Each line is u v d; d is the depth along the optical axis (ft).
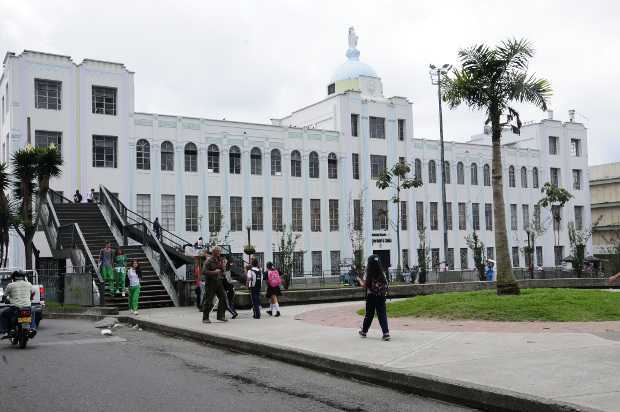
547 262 198.49
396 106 173.17
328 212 159.53
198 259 71.31
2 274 60.70
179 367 35.29
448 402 26.25
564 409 22.00
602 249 228.63
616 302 54.85
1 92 136.77
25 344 43.80
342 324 51.16
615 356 31.55
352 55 189.37
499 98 64.44
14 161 94.84
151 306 75.15
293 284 138.41
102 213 97.96
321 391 28.53
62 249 85.46
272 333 45.83
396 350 35.78
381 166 169.27
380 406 25.55
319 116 172.14
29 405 26.04
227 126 145.28
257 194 148.66
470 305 54.44
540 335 39.99
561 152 207.82
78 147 127.54
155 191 135.03
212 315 63.10
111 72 132.26
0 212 92.48
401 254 169.68
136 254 85.92
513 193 193.77
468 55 65.72
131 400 26.68
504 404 24.04
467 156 186.50
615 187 239.50
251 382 30.71
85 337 50.60
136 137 133.90
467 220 184.34
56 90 127.03
